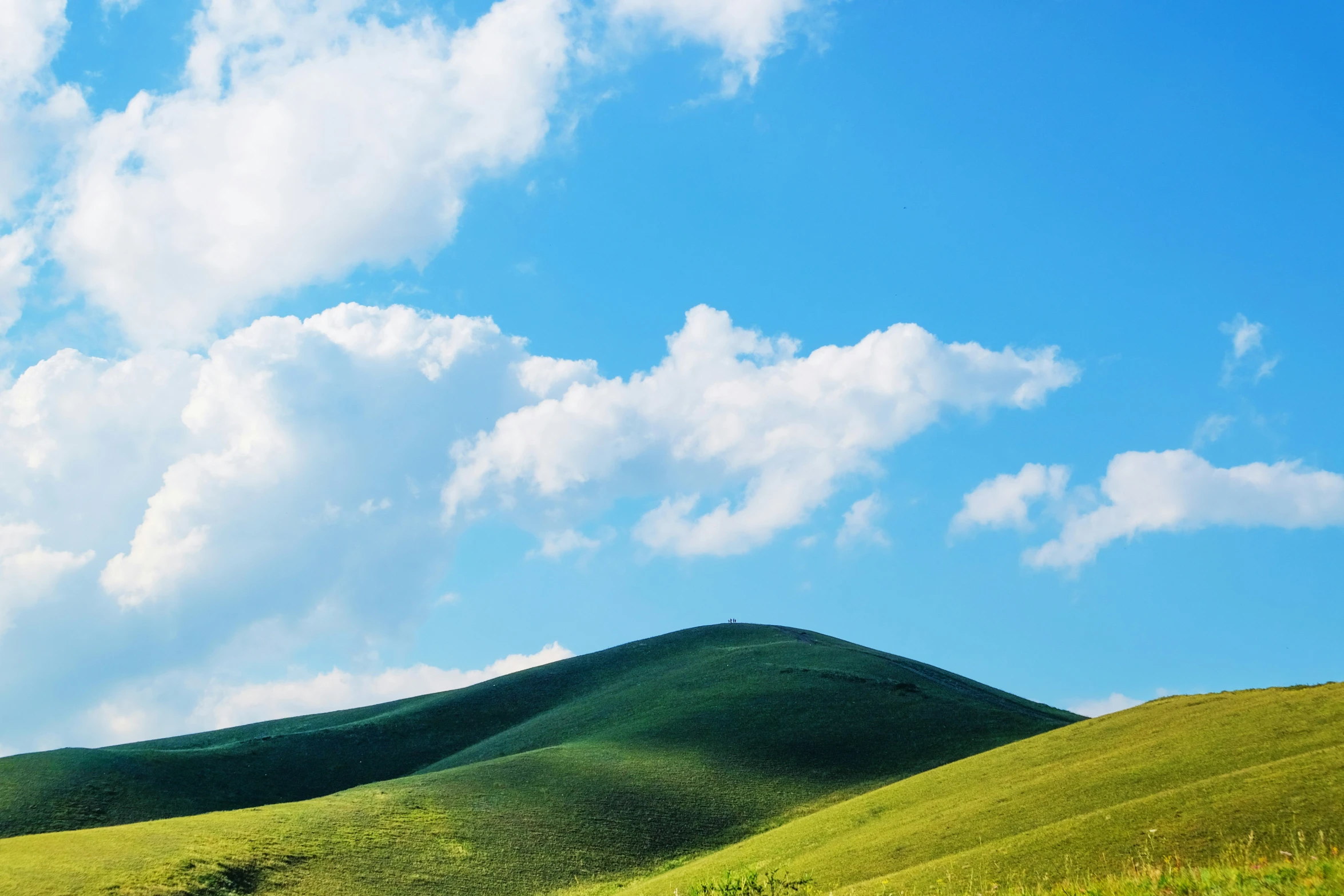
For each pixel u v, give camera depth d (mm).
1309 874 18125
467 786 90938
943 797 53594
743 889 34312
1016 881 30344
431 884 67438
